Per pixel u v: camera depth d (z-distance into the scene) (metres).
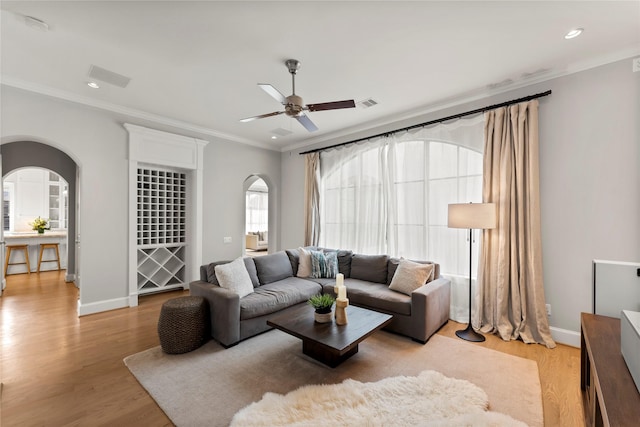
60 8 2.07
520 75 3.05
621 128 2.62
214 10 2.10
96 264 3.80
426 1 2.00
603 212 2.70
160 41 2.49
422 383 2.13
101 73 3.04
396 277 3.44
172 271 4.98
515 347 2.83
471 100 3.55
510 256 3.09
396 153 4.27
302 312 2.81
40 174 7.17
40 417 1.85
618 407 1.16
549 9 2.07
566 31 2.33
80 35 2.40
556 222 2.94
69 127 3.58
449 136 3.72
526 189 3.04
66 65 2.89
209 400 2.01
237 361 2.54
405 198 4.13
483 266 3.24
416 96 3.56
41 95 3.38
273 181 6.11
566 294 2.88
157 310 3.93
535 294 2.93
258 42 2.50
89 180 3.74
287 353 2.68
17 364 2.49
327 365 2.46
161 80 3.20
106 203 3.88
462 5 2.04
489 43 2.50
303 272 4.24
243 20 2.21
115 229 3.95
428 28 2.30
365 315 2.73
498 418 1.76
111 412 1.90
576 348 2.79
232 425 1.74
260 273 3.79
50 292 4.76
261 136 5.39
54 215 7.40
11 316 3.67
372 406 1.89
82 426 1.78
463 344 2.89
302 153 5.64
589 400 1.87
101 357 2.61
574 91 2.85
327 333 2.34
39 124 3.37
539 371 2.40
